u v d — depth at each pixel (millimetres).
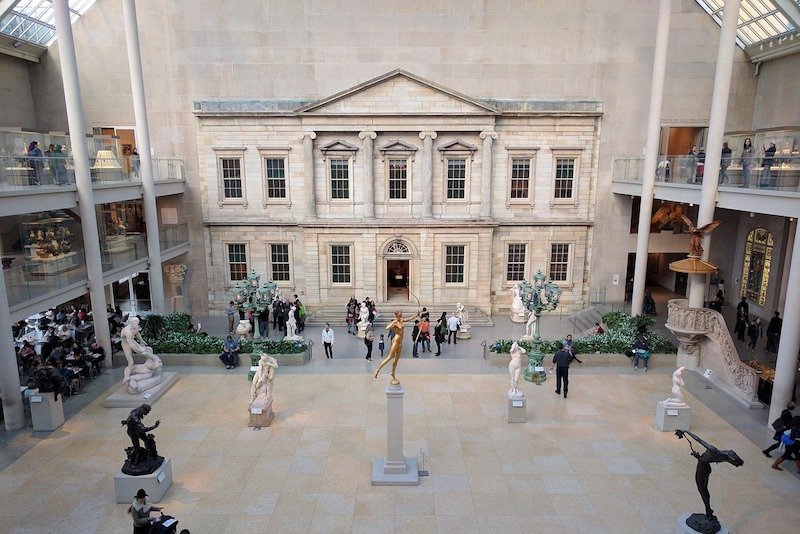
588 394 17406
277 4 26312
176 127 27312
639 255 22953
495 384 18328
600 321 25375
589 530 11008
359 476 12852
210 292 28734
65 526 11078
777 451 13844
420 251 27438
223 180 27656
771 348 20828
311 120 26188
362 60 26844
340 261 27875
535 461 13500
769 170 16078
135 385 16891
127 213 28125
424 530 11008
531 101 26438
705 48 26656
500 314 28844
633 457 13688
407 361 20688
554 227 28031
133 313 26281
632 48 26641
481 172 26922
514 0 26312
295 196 27703
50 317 23219
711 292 28562
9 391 14875
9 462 13438
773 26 23750
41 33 25844
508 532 10953
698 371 19328
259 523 11188
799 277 14180
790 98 24688
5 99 25281
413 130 26250
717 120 18250
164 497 12016
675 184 21172
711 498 11969
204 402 16891
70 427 15273
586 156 27406
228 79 26953
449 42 26703
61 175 17984
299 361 20047
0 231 21719
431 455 13766
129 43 22156
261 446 14203
